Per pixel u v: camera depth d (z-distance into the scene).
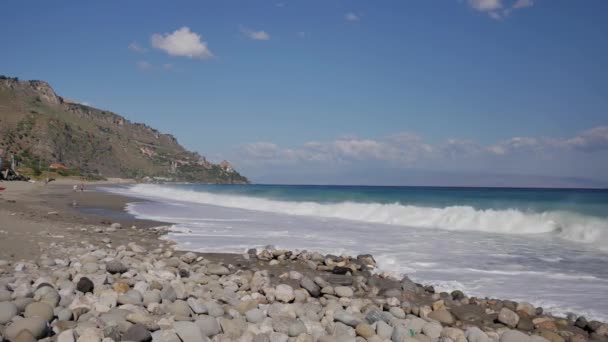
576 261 13.67
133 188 79.94
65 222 19.42
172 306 7.02
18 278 7.90
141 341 5.73
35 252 11.10
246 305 7.81
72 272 9.00
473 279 11.35
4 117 166.50
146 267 10.26
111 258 11.05
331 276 11.30
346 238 18.22
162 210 30.34
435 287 10.61
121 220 22.86
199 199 45.16
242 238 17.47
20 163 130.75
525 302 9.24
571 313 8.67
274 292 8.70
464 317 8.45
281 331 6.70
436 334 7.04
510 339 6.84
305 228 21.48
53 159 156.75
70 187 71.94
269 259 13.29
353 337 6.50
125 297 7.13
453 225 23.20
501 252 15.19
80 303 6.79
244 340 6.27
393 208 27.70
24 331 5.41
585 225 19.42
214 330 6.46
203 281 9.65
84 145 188.62
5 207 24.33
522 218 21.88
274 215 28.62
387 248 15.81
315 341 6.44
